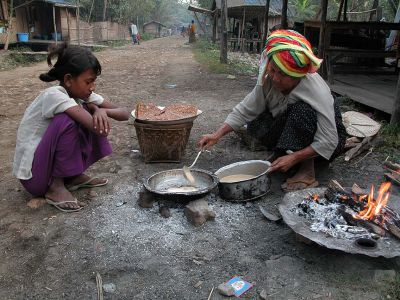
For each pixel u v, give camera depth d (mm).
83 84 2834
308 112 2924
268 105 3293
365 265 2309
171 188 3035
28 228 2744
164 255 2461
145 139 3738
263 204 3055
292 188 3205
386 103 5914
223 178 3238
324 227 2391
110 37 33844
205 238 2617
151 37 47938
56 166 2924
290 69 2686
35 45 21203
